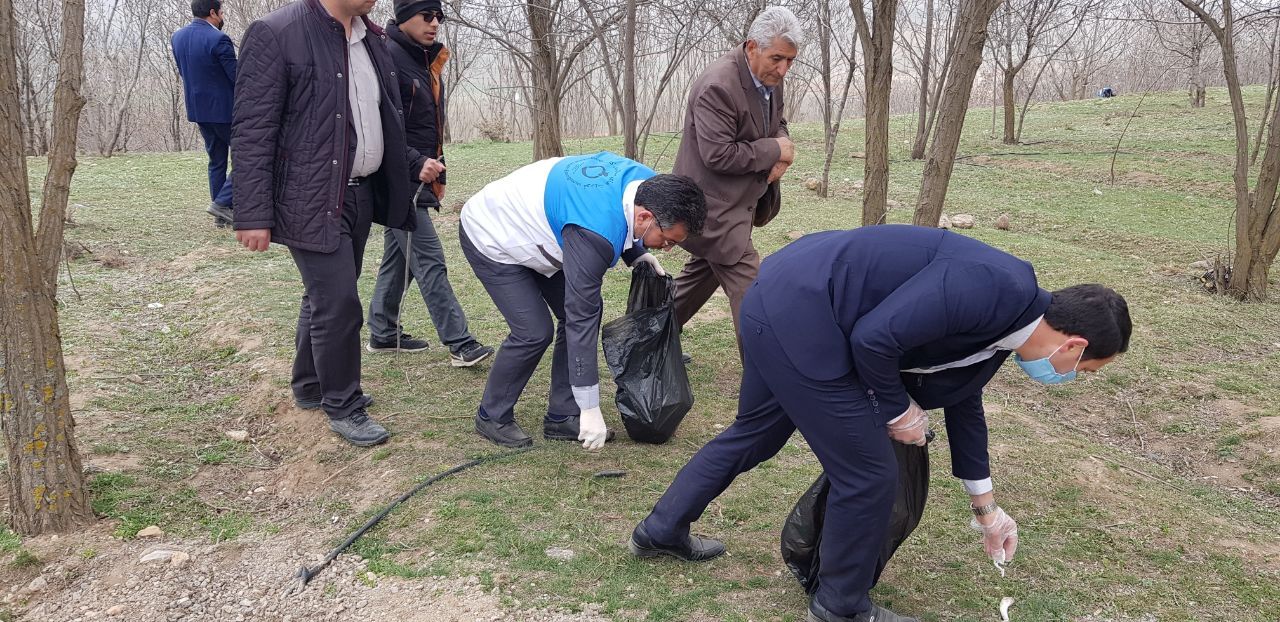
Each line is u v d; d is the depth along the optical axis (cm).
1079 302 220
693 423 415
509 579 284
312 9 332
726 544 313
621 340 371
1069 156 1312
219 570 295
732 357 505
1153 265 752
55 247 294
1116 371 509
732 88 396
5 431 297
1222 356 541
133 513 321
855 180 1133
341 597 280
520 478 352
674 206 296
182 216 833
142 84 2203
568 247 310
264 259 689
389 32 421
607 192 311
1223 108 1706
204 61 709
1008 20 1413
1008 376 512
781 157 409
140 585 284
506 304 355
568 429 387
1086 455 394
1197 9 624
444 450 373
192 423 404
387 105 366
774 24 386
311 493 350
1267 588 298
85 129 2005
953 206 999
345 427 381
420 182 421
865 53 503
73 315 534
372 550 304
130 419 397
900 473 258
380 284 470
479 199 349
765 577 293
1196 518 347
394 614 271
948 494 354
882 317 217
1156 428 453
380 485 347
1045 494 358
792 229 825
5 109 269
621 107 685
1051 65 2425
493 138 1786
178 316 552
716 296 621
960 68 459
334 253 354
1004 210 975
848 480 241
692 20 707
